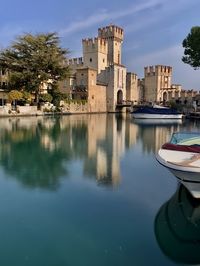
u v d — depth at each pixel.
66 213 7.74
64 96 63.38
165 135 25.95
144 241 6.31
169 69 102.50
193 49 43.47
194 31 43.59
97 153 16.31
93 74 78.44
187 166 7.20
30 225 7.05
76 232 6.71
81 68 77.56
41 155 15.58
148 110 52.59
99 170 12.27
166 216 7.56
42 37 55.91
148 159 14.65
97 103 80.69
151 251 5.93
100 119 50.06
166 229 6.82
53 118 49.09
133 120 48.62
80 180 10.77
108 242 6.24
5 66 55.34
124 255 5.77
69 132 27.20
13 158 14.76
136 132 28.45
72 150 17.25
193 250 5.99
